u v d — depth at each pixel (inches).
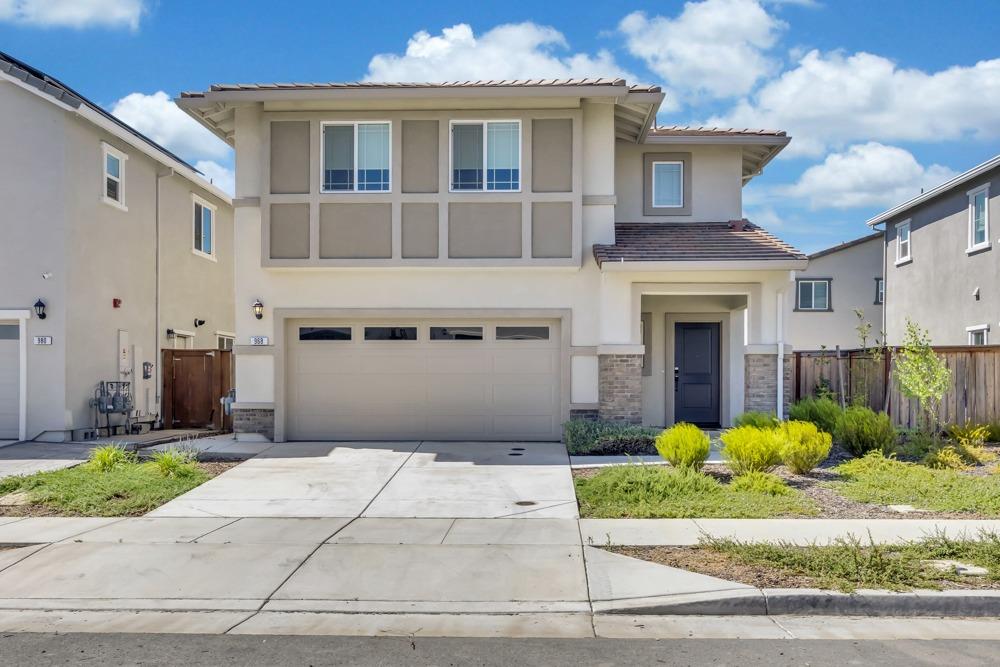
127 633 230.1
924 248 908.6
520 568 281.4
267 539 321.1
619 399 556.4
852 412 496.7
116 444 531.8
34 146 582.9
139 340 690.2
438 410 573.9
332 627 235.0
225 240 901.8
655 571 274.7
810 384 672.4
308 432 576.1
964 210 820.0
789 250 550.9
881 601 244.1
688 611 244.8
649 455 500.7
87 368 608.7
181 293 778.2
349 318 573.3
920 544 293.3
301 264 556.1
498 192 555.5
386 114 555.8
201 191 826.2
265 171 557.3
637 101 555.8
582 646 218.5
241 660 208.7
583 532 327.0
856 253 1172.5
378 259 555.5
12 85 583.5
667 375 649.6
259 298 572.4
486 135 559.2
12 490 407.5
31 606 252.2
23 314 578.2
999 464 440.5
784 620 240.2
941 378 507.8
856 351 623.8
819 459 431.5
